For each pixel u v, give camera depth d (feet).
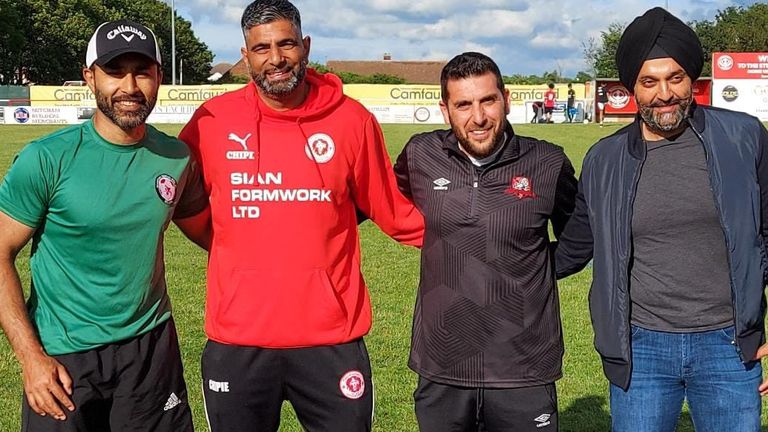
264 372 13.25
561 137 96.53
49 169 11.77
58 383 11.69
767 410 18.48
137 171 12.24
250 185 12.92
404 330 24.12
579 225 13.05
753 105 129.80
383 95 137.39
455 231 12.85
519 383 12.80
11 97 136.26
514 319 12.76
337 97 13.26
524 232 12.71
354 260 13.67
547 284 13.04
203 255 34.32
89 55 11.85
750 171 11.73
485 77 12.37
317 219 13.02
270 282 12.96
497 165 12.71
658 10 11.80
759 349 12.12
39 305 12.35
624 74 12.01
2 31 195.21
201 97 133.59
